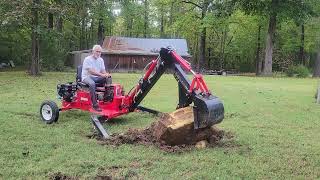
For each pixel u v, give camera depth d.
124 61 58.12
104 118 10.77
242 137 9.64
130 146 8.45
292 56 68.69
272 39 45.16
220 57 75.19
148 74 10.31
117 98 10.98
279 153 8.27
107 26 63.59
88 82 11.09
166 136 8.45
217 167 7.21
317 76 49.34
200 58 58.84
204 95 8.33
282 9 42.59
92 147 8.33
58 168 6.93
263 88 24.19
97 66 11.42
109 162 7.31
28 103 14.37
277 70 67.25
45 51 40.06
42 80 25.56
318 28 55.78
